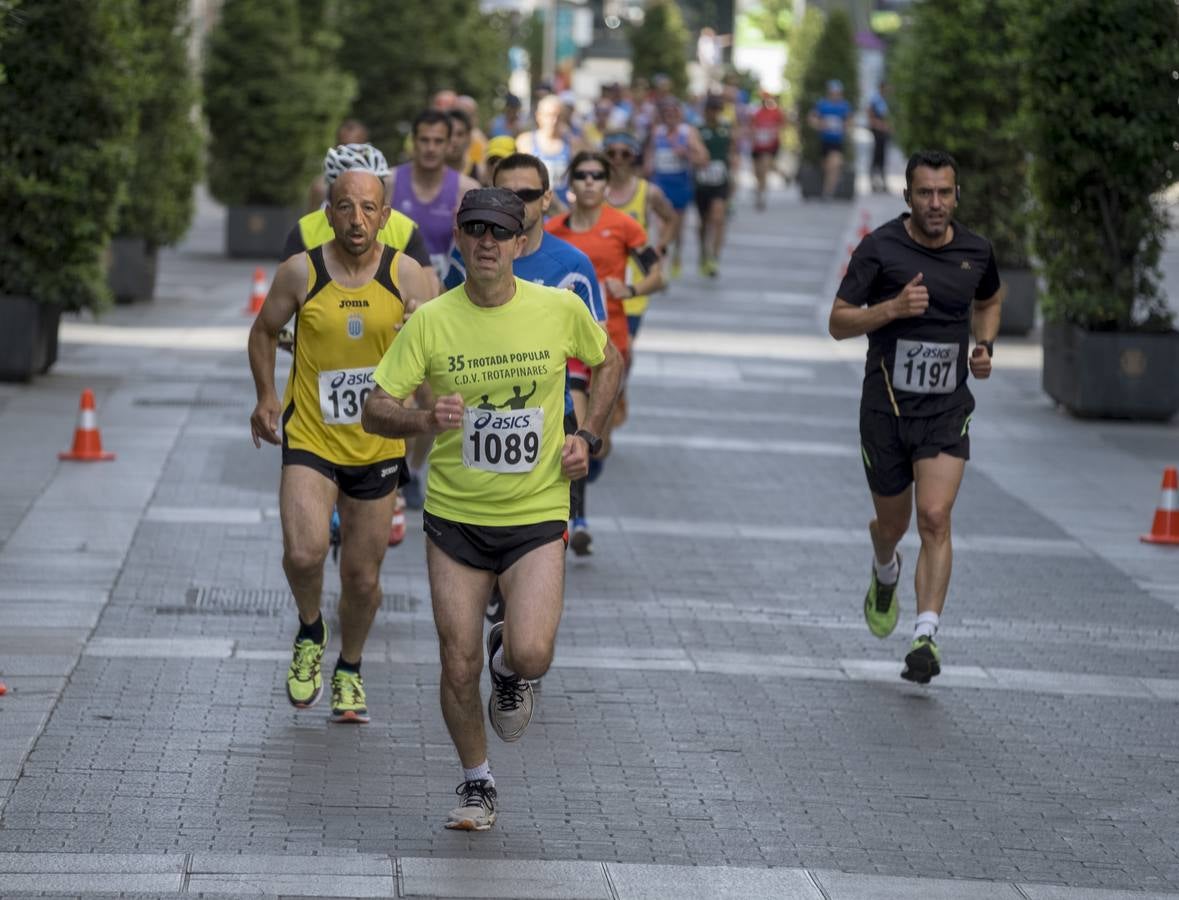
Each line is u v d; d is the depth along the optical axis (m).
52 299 45.75
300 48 82.38
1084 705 24.42
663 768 21.16
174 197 65.31
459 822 18.69
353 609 22.03
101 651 24.61
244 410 43.53
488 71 104.00
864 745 22.34
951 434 24.64
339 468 21.55
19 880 16.97
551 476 18.44
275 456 38.38
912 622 28.30
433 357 18.19
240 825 18.67
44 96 45.19
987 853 18.92
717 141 80.19
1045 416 48.19
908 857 18.70
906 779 21.16
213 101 81.00
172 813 18.94
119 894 16.73
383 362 18.33
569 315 18.50
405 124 100.38
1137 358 46.88
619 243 32.22
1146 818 20.20
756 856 18.52
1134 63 46.66
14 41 44.84
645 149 81.12
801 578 30.80
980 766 21.77
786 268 86.00
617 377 19.14
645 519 34.78
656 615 27.97
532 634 17.80
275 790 19.80
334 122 84.31
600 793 20.20
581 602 28.52
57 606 26.52
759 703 23.86
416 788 20.08
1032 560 32.59
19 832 18.20
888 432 24.83
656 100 108.38
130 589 27.75
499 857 18.09
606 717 22.97
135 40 47.22
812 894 17.55
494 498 18.25
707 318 66.12
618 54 181.50
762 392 50.44
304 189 82.62
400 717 22.55
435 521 18.44
